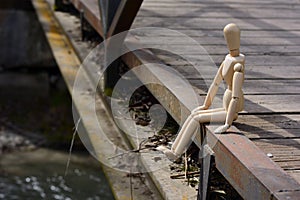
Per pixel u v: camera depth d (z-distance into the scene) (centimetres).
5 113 778
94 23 385
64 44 466
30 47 835
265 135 201
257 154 175
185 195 211
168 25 368
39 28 825
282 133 204
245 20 391
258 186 159
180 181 221
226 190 208
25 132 738
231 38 191
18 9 831
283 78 269
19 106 793
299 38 348
